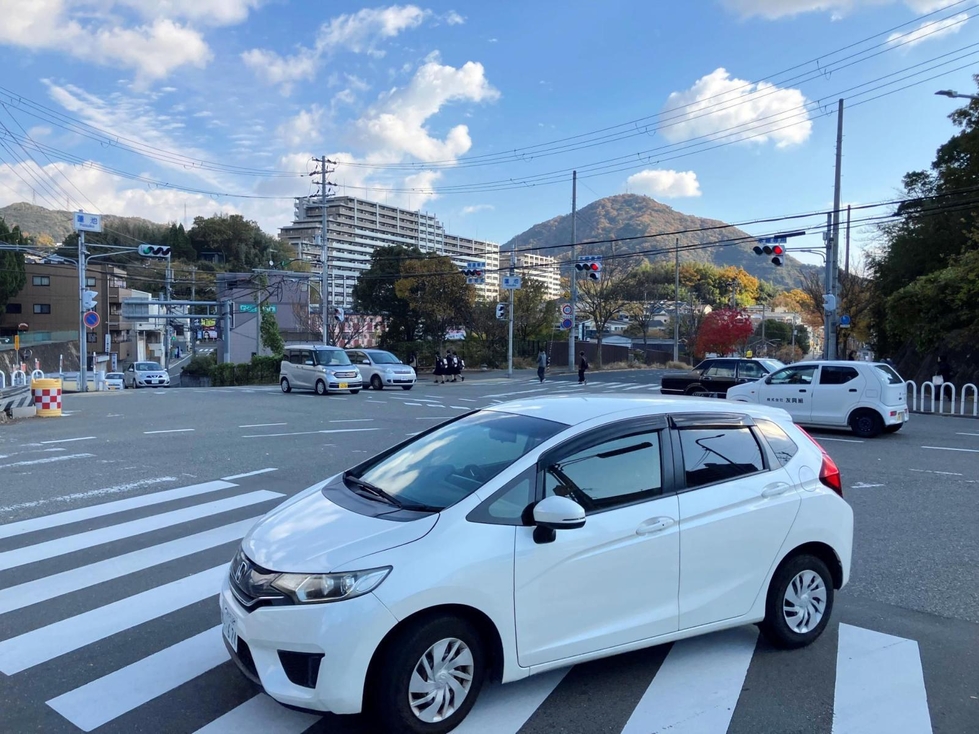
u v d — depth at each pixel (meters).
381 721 3.51
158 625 5.06
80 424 16.72
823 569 4.86
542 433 4.32
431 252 56.50
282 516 4.22
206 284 63.78
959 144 29.36
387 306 52.34
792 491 4.77
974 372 27.70
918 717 3.93
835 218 29.45
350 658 3.37
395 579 3.46
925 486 10.24
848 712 3.96
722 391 20.88
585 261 32.66
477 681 3.70
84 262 35.78
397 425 16.92
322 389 27.70
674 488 4.37
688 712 3.92
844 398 15.69
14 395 22.48
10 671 4.36
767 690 4.19
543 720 3.79
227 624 3.81
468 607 3.63
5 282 58.59
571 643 3.91
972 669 4.53
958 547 7.27
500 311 41.88
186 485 9.73
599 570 3.98
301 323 59.81
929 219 32.25
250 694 4.09
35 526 7.63
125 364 73.38
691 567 4.31
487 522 3.78
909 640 4.97
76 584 5.89
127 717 3.83
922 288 28.86
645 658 4.61
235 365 45.62
